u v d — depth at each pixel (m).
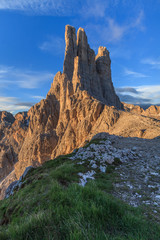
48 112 114.00
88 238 2.92
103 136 22.19
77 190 5.48
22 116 180.50
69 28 122.44
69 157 14.32
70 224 3.41
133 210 4.71
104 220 3.77
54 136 96.94
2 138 171.88
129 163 11.48
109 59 139.12
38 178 8.66
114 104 126.94
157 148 16.08
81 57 117.69
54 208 4.42
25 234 3.39
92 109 82.44
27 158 97.25
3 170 130.00
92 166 10.31
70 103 96.25
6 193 14.66
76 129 84.81
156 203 5.38
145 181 7.81
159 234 3.31
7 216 5.79
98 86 120.81
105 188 6.95
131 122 57.31
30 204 5.47
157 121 48.59
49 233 3.27
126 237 3.21
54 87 123.62
